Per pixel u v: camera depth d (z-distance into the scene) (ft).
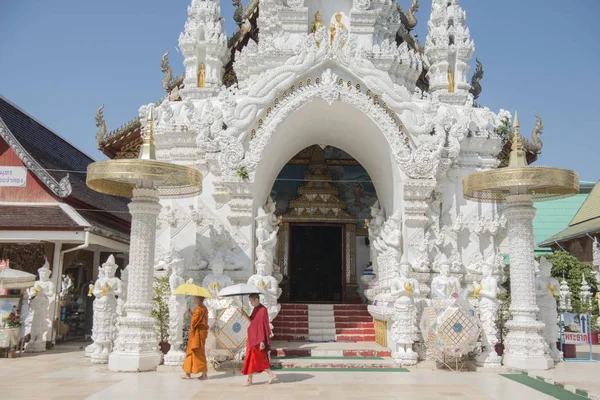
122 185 36.58
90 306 55.26
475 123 45.19
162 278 40.45
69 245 48.29
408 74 48.47
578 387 27.32
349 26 50.16
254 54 45.73
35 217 45.06
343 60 41.34
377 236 46.88
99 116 55.67
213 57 49.85
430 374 32.50
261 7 52.26
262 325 28.86
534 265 35.14
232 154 40.04
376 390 27.35
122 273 38.96
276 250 58.08
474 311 34.37
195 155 43.78
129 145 56.80
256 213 42.34
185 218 43.34
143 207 33.55
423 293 39.99
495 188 35.17
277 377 31.04
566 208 96.73
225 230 41.04
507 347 34.86
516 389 27.81
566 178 32.48
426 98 46.42
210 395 25.73
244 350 33.45
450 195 43.62
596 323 56.54
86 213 51.83
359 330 45.80
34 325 42.88
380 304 41.22
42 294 43.29
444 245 42.52
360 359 36.73
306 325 46.21
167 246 43.21
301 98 40.88
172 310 34.12
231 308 32.32
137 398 24.95
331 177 59.31
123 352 32.48
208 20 50.34
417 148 40.98
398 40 58.80
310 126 46.50
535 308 34.37
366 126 43.09
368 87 41.29
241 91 43.55
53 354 41.29
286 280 57.72
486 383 29.50
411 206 40.37
